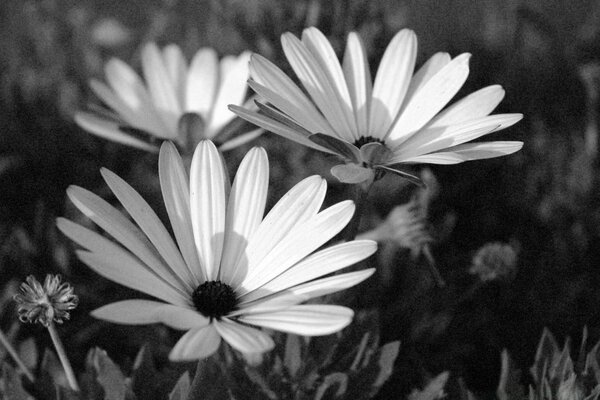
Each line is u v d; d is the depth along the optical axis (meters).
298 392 0.48
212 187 0.44
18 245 0.59
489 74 0.70
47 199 0.64
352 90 0.49
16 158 0.64
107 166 0.65
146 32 0.79
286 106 0.47
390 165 0.47
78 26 0.73
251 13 0.66
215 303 0.42
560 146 0.67
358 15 0.65
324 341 0.49
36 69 0.71
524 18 0.72
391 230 0.53
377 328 0.50
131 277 0.41
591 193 0.64
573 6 0.78
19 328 0.56
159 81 0.59
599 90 0.69
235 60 0.60
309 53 0.48
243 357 0.48
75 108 0.67
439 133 0.48
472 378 0.59
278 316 0.41
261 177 0.44
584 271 0.63
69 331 0.57
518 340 0.60
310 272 0.42
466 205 0.65
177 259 0.43
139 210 0.42
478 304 0.60
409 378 0.56
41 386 0.49
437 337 0.58
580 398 0.47
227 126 0.54
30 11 0.73
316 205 0.44
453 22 0.77
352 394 0.49
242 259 0.44
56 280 0.44
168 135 0.58
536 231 0.64
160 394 0.47
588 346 0.60
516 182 0.66
